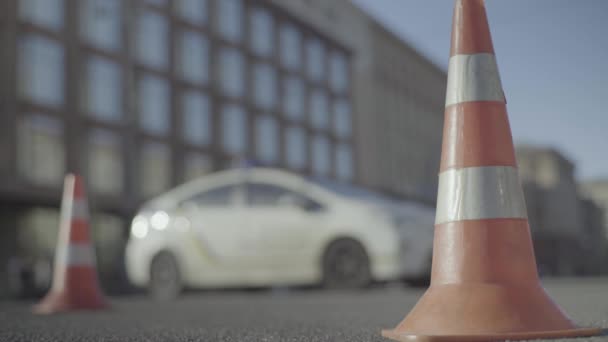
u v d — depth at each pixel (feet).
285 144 106.22
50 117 72.43
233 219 27.48
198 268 27.71
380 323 12.98
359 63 126.62
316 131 113.60
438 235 9.23
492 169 8.99
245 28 100.58
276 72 105.81
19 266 67.31
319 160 113.80
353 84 124.16
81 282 19.83
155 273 28.48
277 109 105.29
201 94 91.86
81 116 75.41
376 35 133.18
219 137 93.86
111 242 77.61
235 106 97.35
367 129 127.03
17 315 18.07
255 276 26.86
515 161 9.18
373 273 25.23
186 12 91.04
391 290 27.94
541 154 169.07
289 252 26.48
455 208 9.04
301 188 27.09
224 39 96.43
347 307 18.26
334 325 12.78
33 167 70.33
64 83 74.28
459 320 8.59
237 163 95.30
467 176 9.02
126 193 79.56
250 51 100.94
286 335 11.02
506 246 8.83
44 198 71.00
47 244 72.64
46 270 69.92
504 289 8.68
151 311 19.02
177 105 87.97
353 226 25.58
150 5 85.66
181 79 88.99
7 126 68.39
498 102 9.23
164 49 87.20
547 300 8.81
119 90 80.18
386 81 135.44
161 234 28.45
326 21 118.01
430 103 153.48
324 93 116.57
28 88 70.69
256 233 26.99
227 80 96.63
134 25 82.79
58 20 74.43
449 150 9.25
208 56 93.66
